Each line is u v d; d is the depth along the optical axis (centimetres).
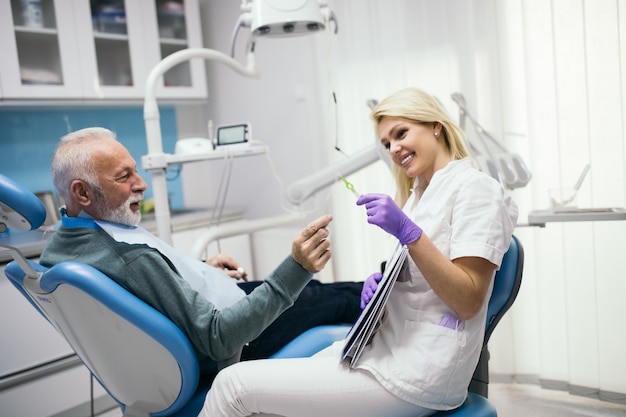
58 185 121
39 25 243
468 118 183
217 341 116
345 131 260
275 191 311
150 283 114
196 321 115
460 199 107
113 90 267
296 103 290
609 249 195
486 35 208
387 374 106
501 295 120
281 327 144
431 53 224
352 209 265
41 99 243
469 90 215
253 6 177
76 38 252
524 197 208
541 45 197
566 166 197
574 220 148
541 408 201
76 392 221
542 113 200
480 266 101
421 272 102
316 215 284
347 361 111
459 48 215
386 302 112
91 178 118
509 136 208
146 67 281
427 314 108
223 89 333
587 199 195
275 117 304
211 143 217
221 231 203
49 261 120
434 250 100
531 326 217
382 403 106
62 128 281
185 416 123
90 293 103
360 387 106
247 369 111
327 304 152
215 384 113
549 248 208
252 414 113
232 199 339
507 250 116
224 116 337
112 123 302
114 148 123
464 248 101
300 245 119
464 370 107
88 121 291
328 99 267
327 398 107
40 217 104
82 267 105
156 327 106
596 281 198
